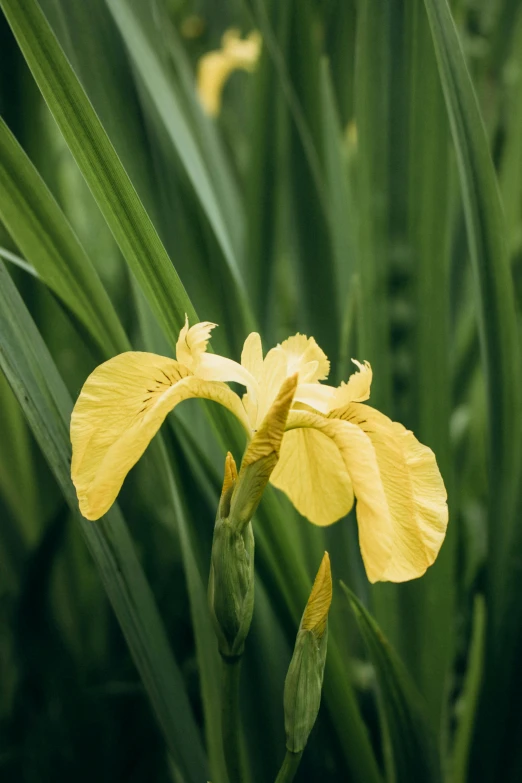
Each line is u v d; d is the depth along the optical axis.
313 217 0.59
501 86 0.74
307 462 0.45
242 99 0.97
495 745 0.52
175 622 0.61
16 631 0.57
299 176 0.58
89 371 0.62
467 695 0.53
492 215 0.50
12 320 0.45
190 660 0.60
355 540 0.56
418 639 0.54
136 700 0.59
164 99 0.56
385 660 0.47
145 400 0.42
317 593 0.42
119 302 0.70
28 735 0.58
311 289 0.59
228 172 0.70
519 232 0.70
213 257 0.53
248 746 0.51
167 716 0.48
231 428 0.48
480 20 0.88
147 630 0.48
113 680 0.60
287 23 0.59
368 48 0.54
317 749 0.51
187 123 0.61
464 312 0.66
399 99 0.54
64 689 0.58
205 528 0.49
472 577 0.59
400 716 0.48
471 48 0.80
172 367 0.43
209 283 0.53
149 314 0.53
